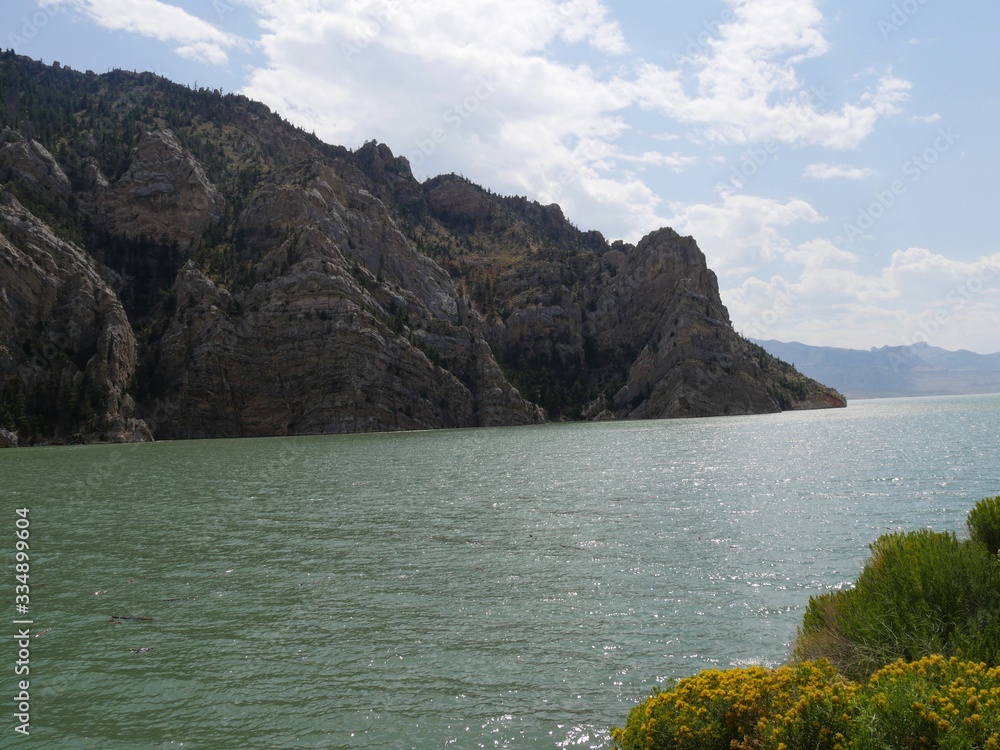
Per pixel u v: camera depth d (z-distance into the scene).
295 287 158.50
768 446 87.81
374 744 13.99
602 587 24.31
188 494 53.34
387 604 22.98
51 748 14.10
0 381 125.12
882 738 9.46
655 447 92.56
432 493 51.12
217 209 195.25
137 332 155.25
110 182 195.12
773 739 9.98
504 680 16.83
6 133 181.62
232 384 148.88
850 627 14.78
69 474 71.00
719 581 24.66
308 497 50.34
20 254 136.12
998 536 18.20
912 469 56.22
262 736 14.48
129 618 22.09
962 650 12.09
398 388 159.50
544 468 68.44
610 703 15.53
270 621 21.52
